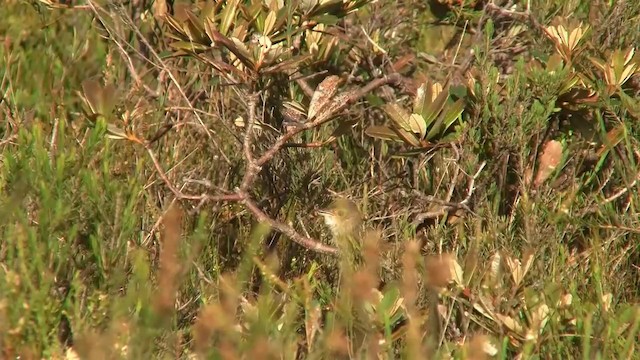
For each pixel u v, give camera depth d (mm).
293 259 7609
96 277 6535
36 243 6012
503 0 8984
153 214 7359
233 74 8172
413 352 5617
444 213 7598
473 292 6570
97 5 8695
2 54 9773
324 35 8445
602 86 7652
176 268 5684
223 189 7414
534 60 8461
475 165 7742
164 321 5652
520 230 7438
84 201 6547
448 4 8906
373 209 8008
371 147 8227
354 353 6090
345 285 6109
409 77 9062
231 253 7758
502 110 7617
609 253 7488
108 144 6859
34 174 6520
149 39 9289
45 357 5758
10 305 5754
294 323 6379
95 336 5609
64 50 10125
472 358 5930
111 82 9016
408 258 5988
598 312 6504
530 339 6117
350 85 8633
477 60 7773
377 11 9211
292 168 8016
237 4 7609
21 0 10156
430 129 7684
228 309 5707
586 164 8078
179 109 8328
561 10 8961
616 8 8383
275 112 8125
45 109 9164
